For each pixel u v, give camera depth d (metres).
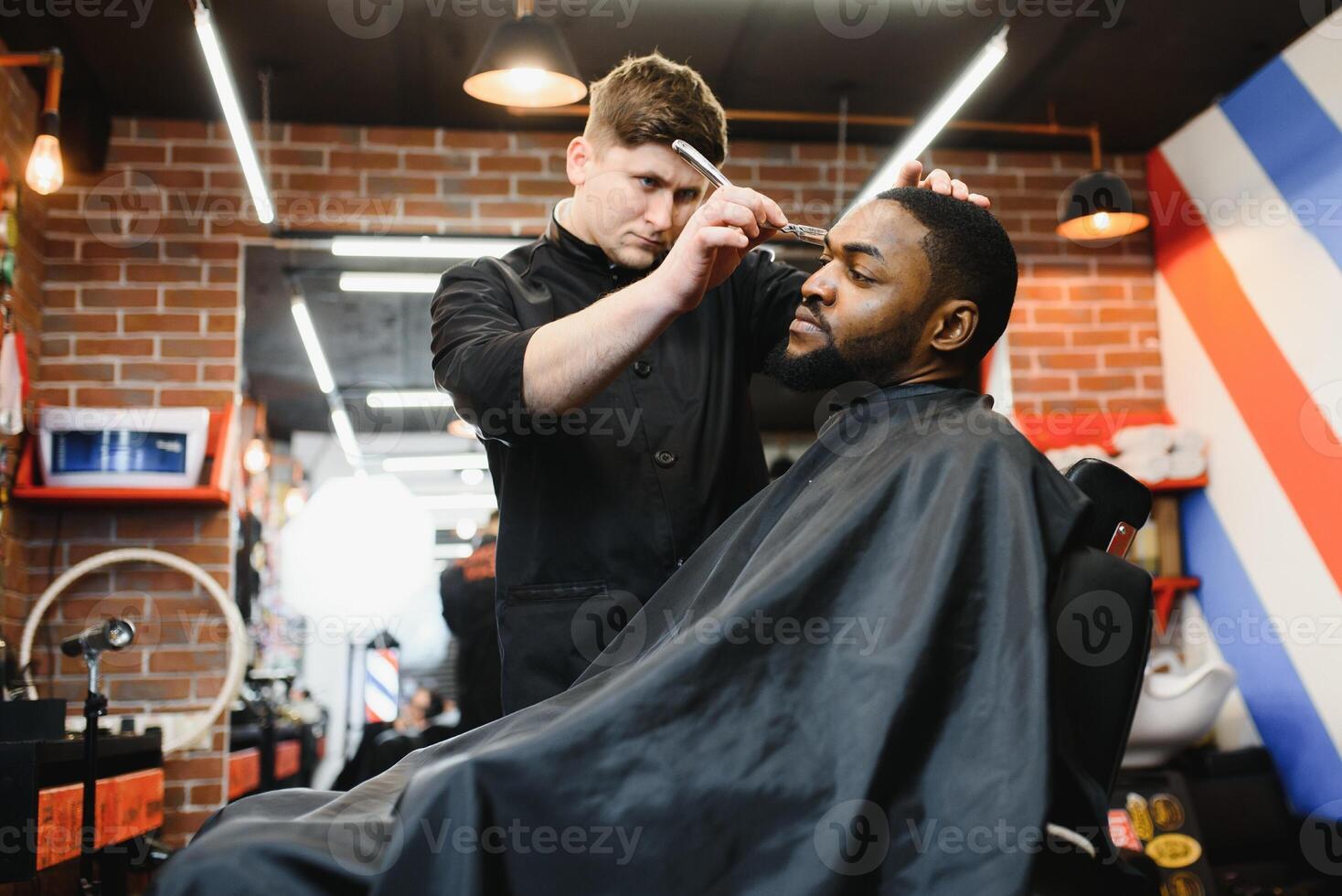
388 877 0.97
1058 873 1.11
